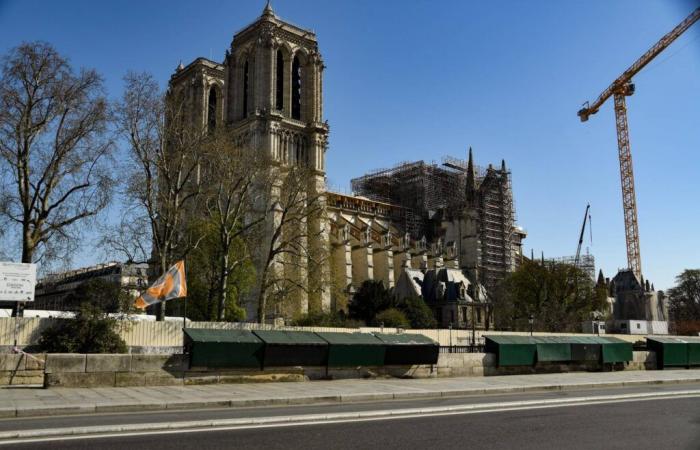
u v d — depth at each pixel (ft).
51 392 80.64
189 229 202.39
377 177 558.97
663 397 87.97
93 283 280.51
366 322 316.81
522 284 393.29
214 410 70.69
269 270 229.45
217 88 449.06
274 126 395.55
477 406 73.10
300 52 428.97
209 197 208.54
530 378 116.67
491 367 122.31
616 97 590.14
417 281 422.41
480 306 404.57
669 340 151.23
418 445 48.37
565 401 80.23
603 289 410.11
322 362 103.65
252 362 97.40
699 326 449.89
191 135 195.11
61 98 155.22
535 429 57.11
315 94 422.41
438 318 396.57
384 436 52.19
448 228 514.27
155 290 126.82
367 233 449.89
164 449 45.16
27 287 111.75
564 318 365.40
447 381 107.55
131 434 51.60
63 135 158.30
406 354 111.04
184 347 97.25
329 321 240.73
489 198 522.47
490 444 49.26
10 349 109.40
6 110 149.69
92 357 87.86
